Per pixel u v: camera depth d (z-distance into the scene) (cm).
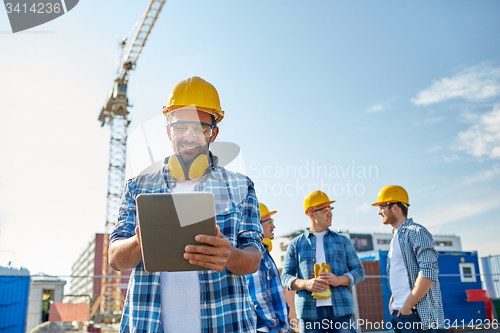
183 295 156
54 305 1272
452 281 1107
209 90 179
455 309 1079
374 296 945
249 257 151
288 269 423
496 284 1123
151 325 152
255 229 167
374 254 1063
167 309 156
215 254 131
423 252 340
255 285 308
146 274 159
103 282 4091
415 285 334
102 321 3241
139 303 156
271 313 306
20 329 910
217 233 134
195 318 154
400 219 380
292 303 859
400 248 360
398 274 359
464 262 1148
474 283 1121
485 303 1099
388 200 383
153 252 131
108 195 4594
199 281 158
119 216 171
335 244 411
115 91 4928
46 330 1103
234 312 154
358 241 4147
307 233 425
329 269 384
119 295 3628
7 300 905
